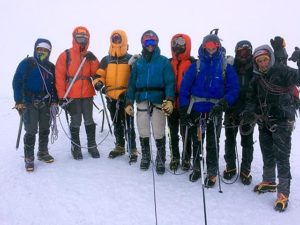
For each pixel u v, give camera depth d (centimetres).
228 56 572
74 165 641
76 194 547
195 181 589
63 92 630
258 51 504
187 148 629
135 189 562
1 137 823
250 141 575
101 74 642
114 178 593
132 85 613
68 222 484
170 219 486
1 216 505
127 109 609
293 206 521
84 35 629
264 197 543
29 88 621
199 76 554
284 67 499
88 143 676
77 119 652
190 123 561
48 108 642
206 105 556
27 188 569
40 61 621
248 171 582
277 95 506
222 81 549
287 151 512
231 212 504
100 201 529
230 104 543
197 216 494
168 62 598
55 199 536
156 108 602
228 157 597
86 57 634
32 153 625
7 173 621
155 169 626
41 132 650
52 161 656
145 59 600
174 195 547
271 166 553
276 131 514
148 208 512
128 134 652
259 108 530
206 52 545
